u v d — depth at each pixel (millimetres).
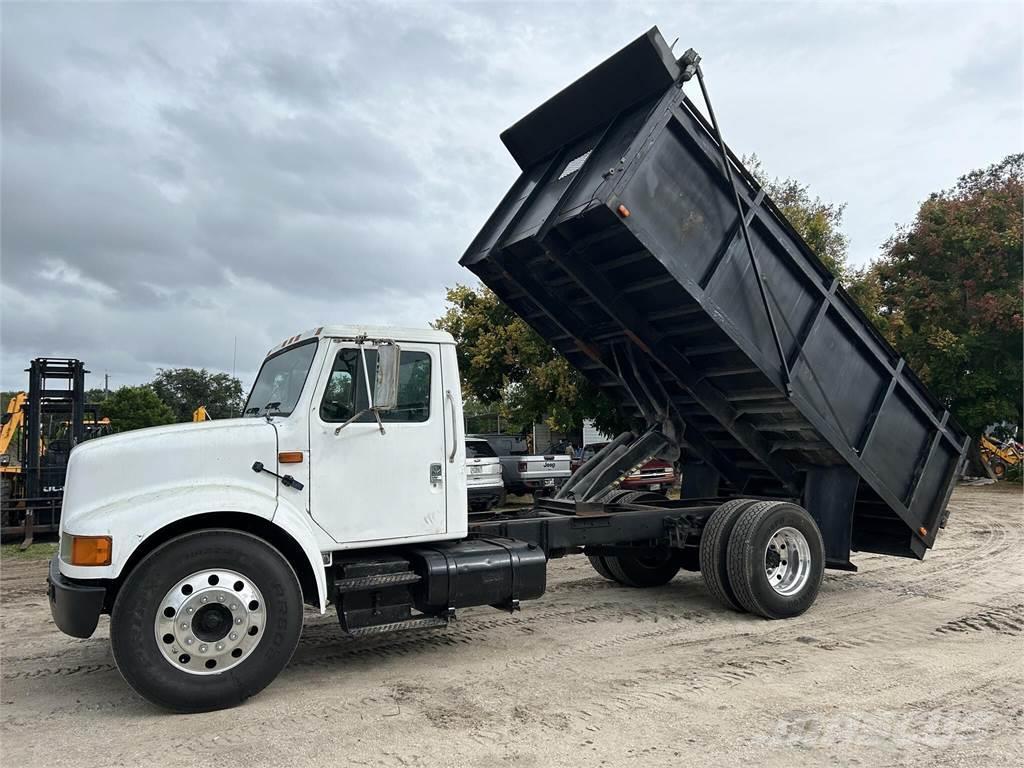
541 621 7391
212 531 5004
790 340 7402
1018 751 4199
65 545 4867
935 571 10070
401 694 5230
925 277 25969
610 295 7281
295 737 4477
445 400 6133
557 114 7434
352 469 5648
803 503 8539
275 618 5090
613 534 7508
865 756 4137
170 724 4707
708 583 7676
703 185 6777
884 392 8023
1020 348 24703
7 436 16953
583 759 4125
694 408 8719
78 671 5902
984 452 26719
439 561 5777
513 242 7336
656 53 6281
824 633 6867
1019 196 25125
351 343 5773
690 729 4543
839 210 23875
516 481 16656
